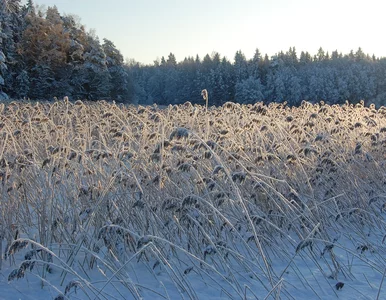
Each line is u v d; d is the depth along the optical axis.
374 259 5.34
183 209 4.89
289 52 98.19
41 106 11.81
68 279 4.59
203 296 4.32
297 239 5.84
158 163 5.65
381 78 76.12
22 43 45.03
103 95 49.41
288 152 6.76
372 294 4.41
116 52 53.84
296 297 4.33
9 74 42.12
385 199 7.07
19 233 5.11
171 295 4.33
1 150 5.94
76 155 5.42
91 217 4.81
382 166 7.53
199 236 5.26
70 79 48.06
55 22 48.59
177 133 3.79
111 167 5.69
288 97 74.69
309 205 6.11
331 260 5.29
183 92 85.56
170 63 121.06
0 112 9.29
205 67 85.44
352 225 6.21
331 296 4.37
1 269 4.69
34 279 4.55
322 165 6.75
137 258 5.07
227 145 6.39
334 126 8.12
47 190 5.38
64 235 5.14
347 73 74.62
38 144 7.83
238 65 80.25
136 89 65.81
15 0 49.22
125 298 4.16
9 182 5.48
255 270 4.93
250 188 6.16
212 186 5.00
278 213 5.88
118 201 5.40
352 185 6.59
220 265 5.03
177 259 4.99
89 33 51.31
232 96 79.44
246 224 5.48
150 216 5.13
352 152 7.39
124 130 6.20
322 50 101.44
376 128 8.82
